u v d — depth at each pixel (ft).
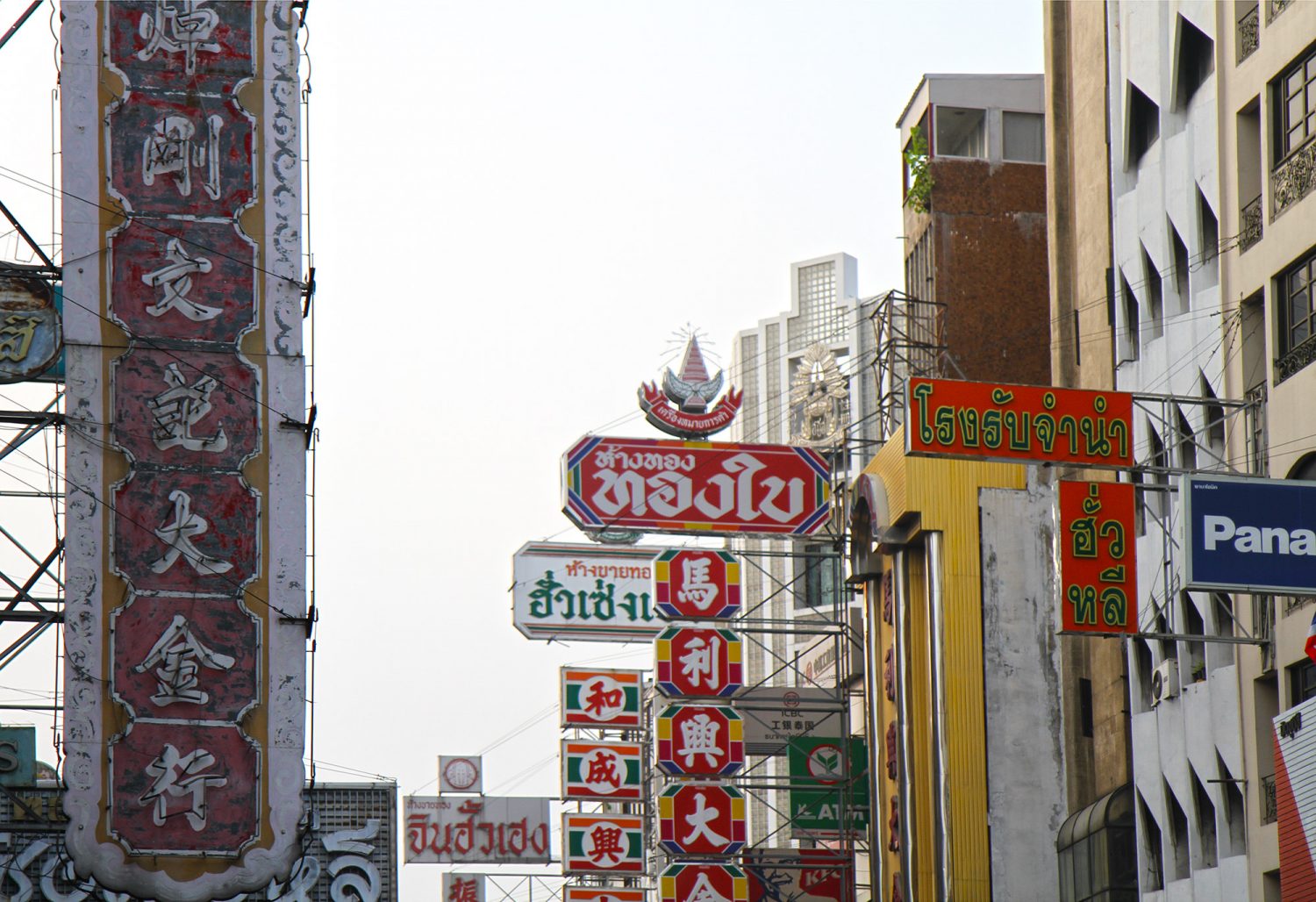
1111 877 150.92
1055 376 173.68
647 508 192.95
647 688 234.99
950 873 165.07
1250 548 111.34
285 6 142.92
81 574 130.93
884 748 180.24
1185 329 142.20
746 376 357.41
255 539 133.90
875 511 177.37
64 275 135.44
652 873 232.53
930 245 201.77
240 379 136.26
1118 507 131.44
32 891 125.90
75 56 139.44
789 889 195.21
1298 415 122.83
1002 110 206.49
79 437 133.18
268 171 140.05
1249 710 127.75
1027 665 170.09
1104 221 164.76
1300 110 126.31
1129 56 154.10
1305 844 107.55
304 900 128.77
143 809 128.36
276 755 130.72
